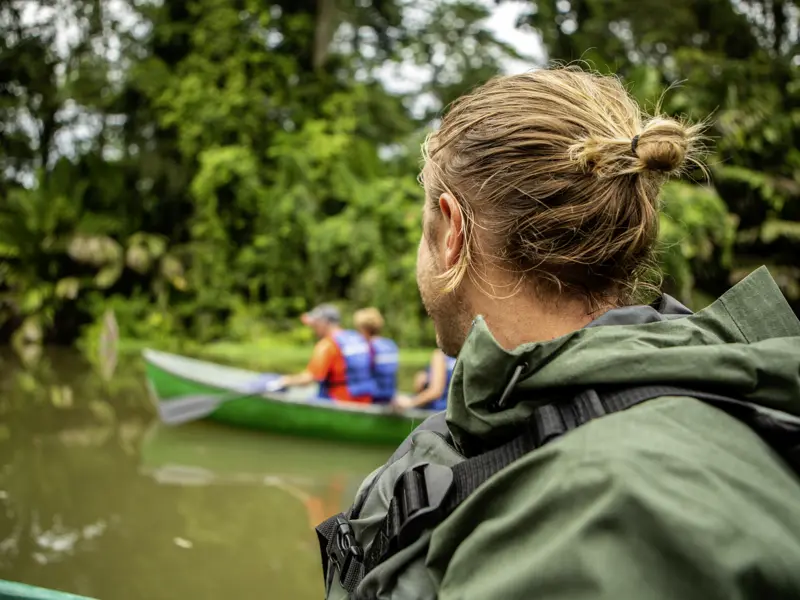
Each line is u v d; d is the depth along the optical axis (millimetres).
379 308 10672
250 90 12430
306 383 4805
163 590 2400
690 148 679
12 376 7395
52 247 10922
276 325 11398
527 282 650
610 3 12039
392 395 4973
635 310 587
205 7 12461
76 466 3963
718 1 11781
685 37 11914
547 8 12531
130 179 12367
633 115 684
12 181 13734
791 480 484
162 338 11039
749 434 498
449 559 529
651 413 494
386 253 10945
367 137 13570
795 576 434
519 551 475
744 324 574
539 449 504
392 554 580
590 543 441
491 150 651
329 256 11031
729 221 9836
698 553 424
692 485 454
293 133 12641
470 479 546
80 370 7926
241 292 11766
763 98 10906
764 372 515
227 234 11836
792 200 10891
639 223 643
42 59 13438
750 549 432
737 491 459
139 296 11438
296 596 2373
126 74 12602
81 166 12156
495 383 566
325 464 4137
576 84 677
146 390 6488
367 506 704
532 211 634
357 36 14453
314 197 11648
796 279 10734
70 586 2426
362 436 4617
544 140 637
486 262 662
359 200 11211
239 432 4855
